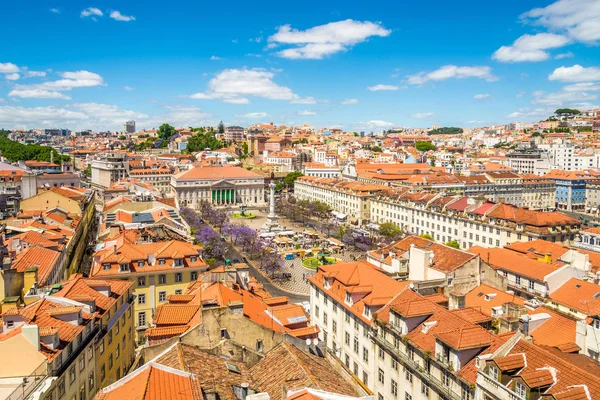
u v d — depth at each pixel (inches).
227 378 2172.7
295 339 2630.4
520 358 2180.1
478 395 2234.3
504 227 7268.7
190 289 3649.1
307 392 1871.3
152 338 2635.3
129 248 4566.9
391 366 3019.2
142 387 1699.1
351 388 2230.6
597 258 4601.4
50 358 2240.4
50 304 2672.2
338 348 3823.8
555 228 6820.9
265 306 3193.9
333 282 3976.4
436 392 2573.8
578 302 3516.2
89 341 2662.4
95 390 2773.1
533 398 1979.6
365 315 3361.2
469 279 3705.7
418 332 2829.7
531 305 3198.8
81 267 6195.9
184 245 4778.5
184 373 1935.3
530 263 4239.7
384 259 4505.4
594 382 1913.1
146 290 4424.2
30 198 6988.2
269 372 2289.6
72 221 6181.1
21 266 3617.1
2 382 2142.0
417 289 3440.0
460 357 2412.6
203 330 2496.3
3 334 2349.9
